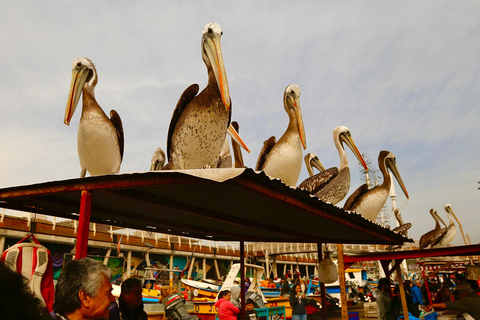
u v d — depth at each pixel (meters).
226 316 7.21
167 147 5.51
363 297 24.58
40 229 18.64
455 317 8.62
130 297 3.62
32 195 3.46
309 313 15.55
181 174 2.65
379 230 6.01
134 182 2.90
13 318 1.08
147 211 4.64
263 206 4.05
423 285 16.11
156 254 25.73
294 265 41.41
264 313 11.80
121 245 22.80
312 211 3.96
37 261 3.11
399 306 9.62
